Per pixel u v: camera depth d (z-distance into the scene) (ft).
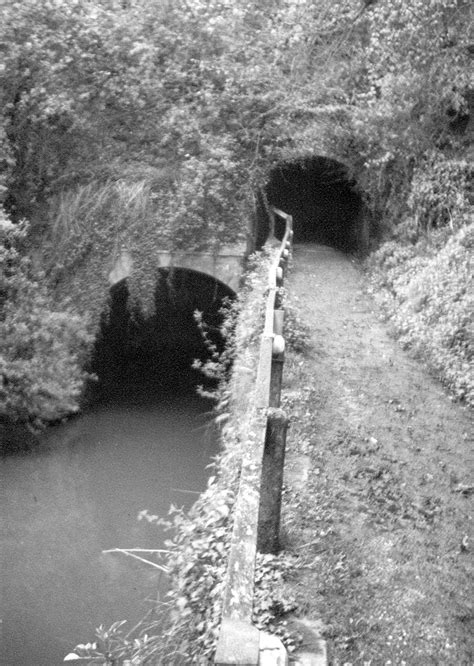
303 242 87.66
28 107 61.41
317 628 16.62
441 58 59.26
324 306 54.80
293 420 30.76
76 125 62.95
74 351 59.41
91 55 63.26
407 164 62.44
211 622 16.19
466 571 20.35
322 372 39.34
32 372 54.44
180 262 63.62
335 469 26.66
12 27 61.05
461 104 59.36
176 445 55.31
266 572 18.62
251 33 70.08
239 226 64.39
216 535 19.34
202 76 67.26
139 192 62.75
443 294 46.03
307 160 78.59
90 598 34.12
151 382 73.61
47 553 39.37
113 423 60.34
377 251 64.28
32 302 57.98
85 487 48.14
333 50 69.77
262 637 14.32
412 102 60.90
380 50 63.41
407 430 31.96
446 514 24.00
